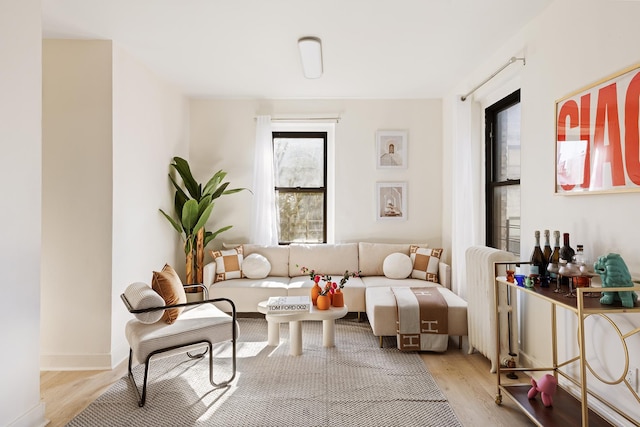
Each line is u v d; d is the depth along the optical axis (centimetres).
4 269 185
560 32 233
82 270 285
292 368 278
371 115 461
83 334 284
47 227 285
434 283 393
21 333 195
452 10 251
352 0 239
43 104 287
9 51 189
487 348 271
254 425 205
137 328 237
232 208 464
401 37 292
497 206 362
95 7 245
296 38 293
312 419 210
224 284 393
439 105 458
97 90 288
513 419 210
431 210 459
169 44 301
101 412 218
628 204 183
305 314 293
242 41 298
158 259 374
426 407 223
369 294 357
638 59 176
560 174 228
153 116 363
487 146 371
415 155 459
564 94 229
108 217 287
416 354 305
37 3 207
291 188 481
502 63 309
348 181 462
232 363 265
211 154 462
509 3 242
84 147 287
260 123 454
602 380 191
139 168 334
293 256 434
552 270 202
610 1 192
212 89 424
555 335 230
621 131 182
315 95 446
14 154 191
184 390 244
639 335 176
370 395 237
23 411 195
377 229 463
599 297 181
